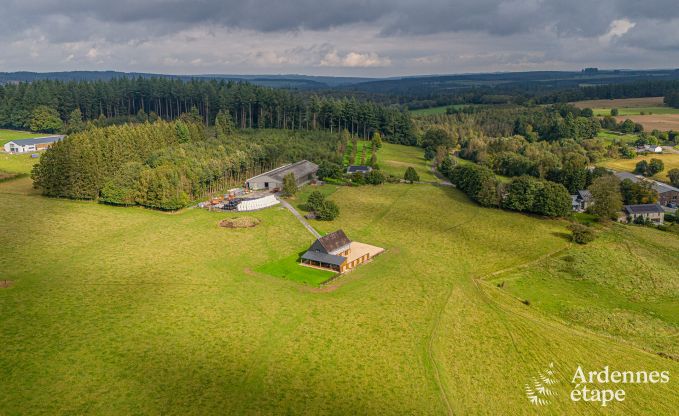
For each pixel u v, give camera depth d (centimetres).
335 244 9750
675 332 7738
